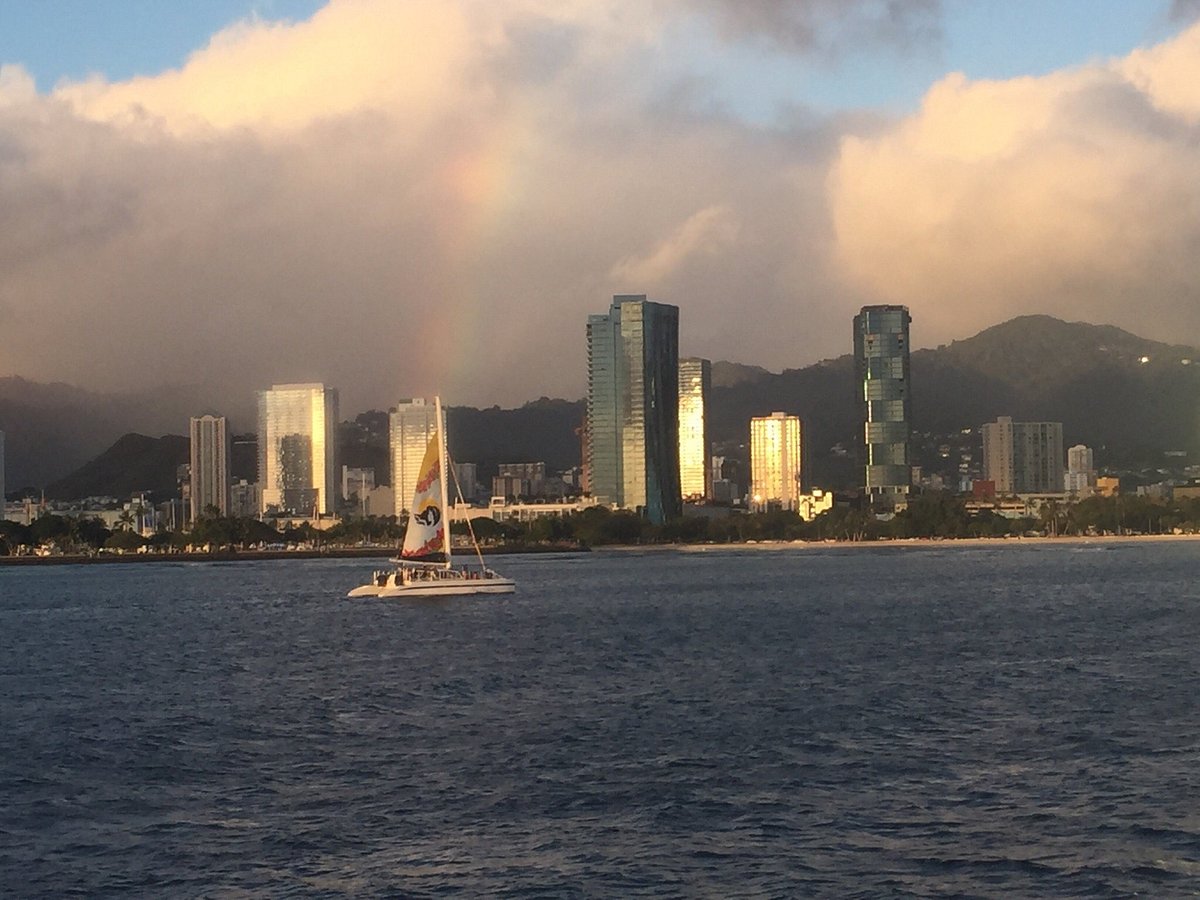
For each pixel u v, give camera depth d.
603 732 114.81
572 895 71.19
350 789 94.69
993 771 96.25
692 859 76.75
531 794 91.94
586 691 141.75
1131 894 70.19
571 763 101.75
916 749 104.62
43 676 169.38
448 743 111.38
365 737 115.38
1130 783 91.75
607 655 178.00
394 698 139.62
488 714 126.75
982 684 140.50
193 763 105.44
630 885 72.56
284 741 114.38
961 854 76.75
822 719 119.25
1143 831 80.38
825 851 77.81
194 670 171.75
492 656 179.25
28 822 87.38
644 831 82.31
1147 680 141.12
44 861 78.62
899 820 83.75
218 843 81.50
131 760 107.25
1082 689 135.00
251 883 74.06
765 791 91.56
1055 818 83.38
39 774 102.25
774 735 111.69
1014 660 162.62
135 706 138.38
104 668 177.50
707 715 123.00
